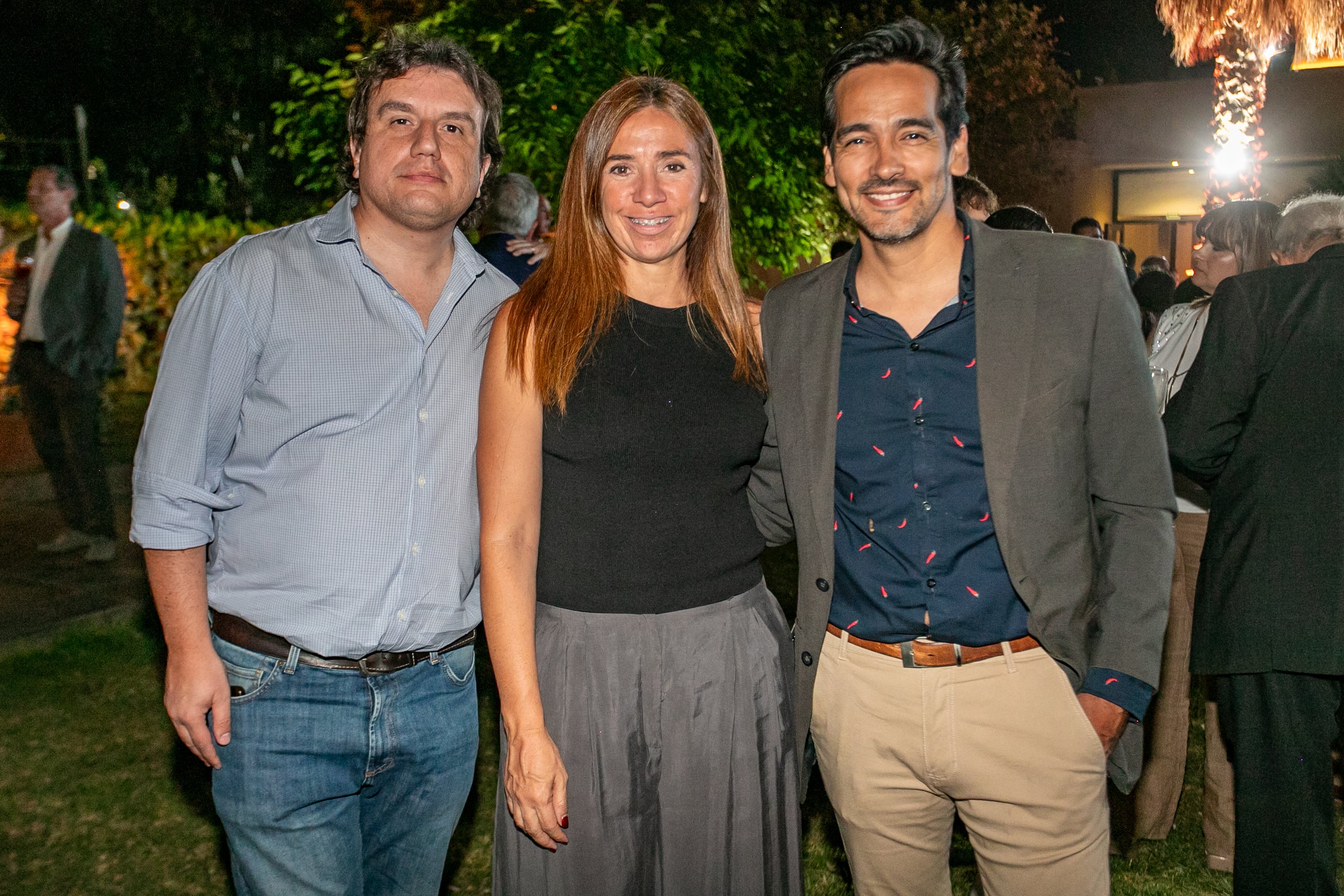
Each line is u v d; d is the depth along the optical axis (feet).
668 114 6.42
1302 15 41.14
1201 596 8.38
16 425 25.64
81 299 18.51
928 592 6.43
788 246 23.58
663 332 6.50
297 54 47.73
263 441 6.11
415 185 6.11
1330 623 7.68
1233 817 9.79
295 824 6.16
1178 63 45.16
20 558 18.97
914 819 6.96
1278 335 7.87
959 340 6.34
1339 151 50.78
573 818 6.27
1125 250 27.99
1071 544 6.28
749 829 6.57
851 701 6.80
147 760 11.97
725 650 6.45
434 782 6.63
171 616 5.99
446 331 6.41
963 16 49.37
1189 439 8.20
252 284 6.03
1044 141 51.85
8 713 13.06
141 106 50.21
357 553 6.12
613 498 6.28
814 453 6.59
